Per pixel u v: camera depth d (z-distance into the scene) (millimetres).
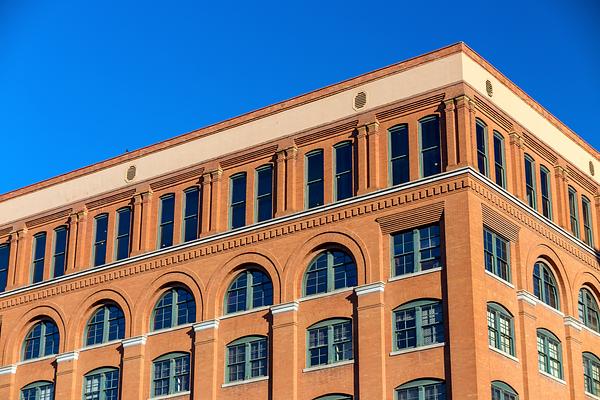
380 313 53156
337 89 58812
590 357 59844
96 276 64500
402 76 56844
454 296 51344
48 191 69312
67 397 62938
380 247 54344
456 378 50000
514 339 53594
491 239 54031
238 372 57188
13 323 67375
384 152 56219
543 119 61250
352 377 53188
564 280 58938
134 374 60594
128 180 65562
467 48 55875
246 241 59094
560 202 60844
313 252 56719
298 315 56000
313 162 58656
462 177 53000
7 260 69938
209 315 59094
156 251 62375
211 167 62062
